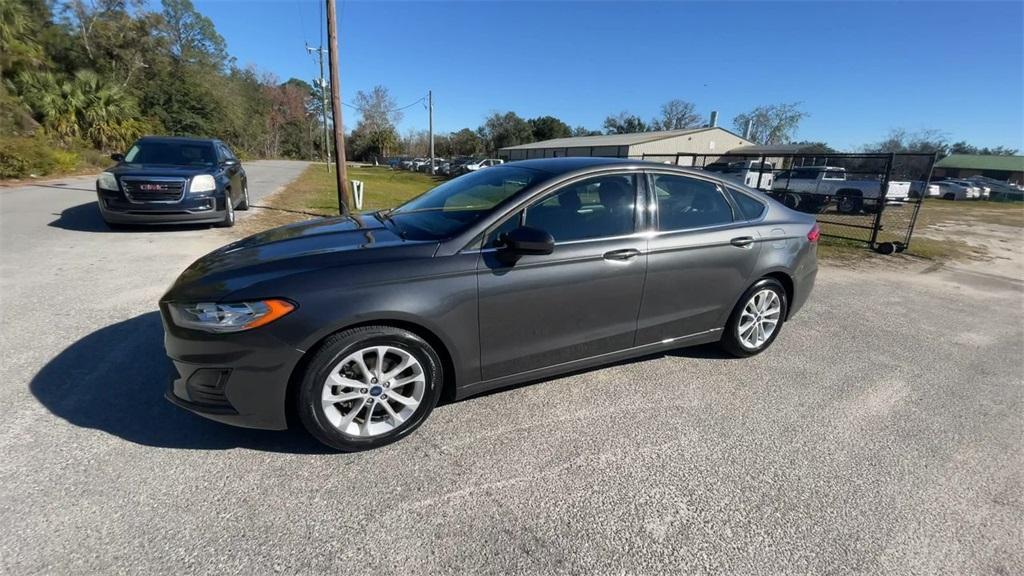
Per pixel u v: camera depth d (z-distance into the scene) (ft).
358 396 8.37
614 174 10.69
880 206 33.45
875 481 8.41
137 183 24.14
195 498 7.26
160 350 11.77
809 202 63.31
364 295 8.00
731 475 8.39
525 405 10.34
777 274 13.07
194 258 20.49
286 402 8.42
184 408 8.07
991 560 6.80
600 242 10.14
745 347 13.07
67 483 7.39
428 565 6.31
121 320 13.48
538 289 9.47
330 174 98.53
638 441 9.25
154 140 28.76
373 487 7.71
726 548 6.81
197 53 195.00
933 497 8.06
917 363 13.66
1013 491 8.30
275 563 6.23
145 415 9.22
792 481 8.30
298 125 272.72
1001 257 33.81
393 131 251.80
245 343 7.61
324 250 8.86
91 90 81.87
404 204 12.69
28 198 35.19
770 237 12.65
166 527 6.70
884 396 11.56
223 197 26.84
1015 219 65.36
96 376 10.49
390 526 6.93
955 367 13.51
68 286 16.19
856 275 25.41
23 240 22.25
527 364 9.93
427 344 8.70
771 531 7.16
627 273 10.44
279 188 56.49
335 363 8.01
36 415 9.04
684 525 7.20
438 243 8.87
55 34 105.29
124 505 7.04
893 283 23.95
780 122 203.92
